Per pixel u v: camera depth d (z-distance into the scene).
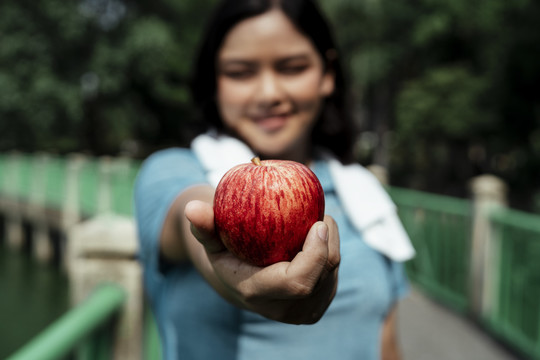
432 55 24.53
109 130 27.73
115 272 2.27
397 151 26.00
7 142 23.33
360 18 23.30
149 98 26.84
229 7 1.42
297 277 0.68
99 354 2.12
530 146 17.62
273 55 1.41
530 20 15.90
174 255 1.21
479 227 5.04
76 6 22.53
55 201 15.27
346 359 1.35
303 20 1.41
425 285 6.14
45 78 21.72
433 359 4.04
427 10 22.94
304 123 1.47
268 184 0.81
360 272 1.42
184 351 1.29
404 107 21.84
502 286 4.66
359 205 1.50
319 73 1.48
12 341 8.91
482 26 20.72
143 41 22.81
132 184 11.04
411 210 6.50
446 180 25.36
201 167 1.34
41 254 16.08
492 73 19.56
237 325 1.27
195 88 1.57
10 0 22.14
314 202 0.83
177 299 1.28
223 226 0.81
